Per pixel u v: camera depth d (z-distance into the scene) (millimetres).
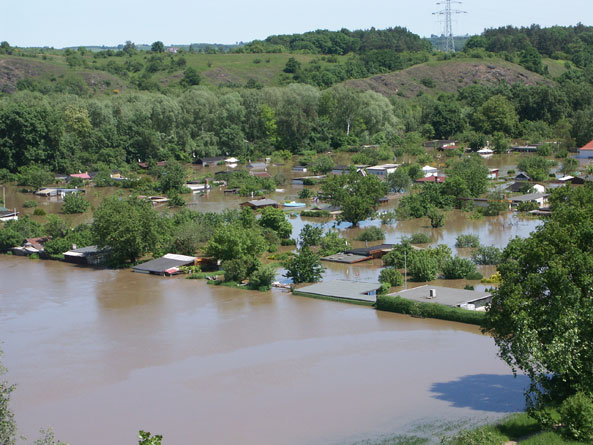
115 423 57844
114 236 112000
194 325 82062
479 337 74438
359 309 86125
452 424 54469
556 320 50250
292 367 68062
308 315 84312
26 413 60375
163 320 84438
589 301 50188
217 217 133375
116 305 91750
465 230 127812
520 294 52656
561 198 91438
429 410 57375
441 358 68938
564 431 48531
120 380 66750
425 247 114562
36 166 198625
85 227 132500
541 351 49719
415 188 172250
